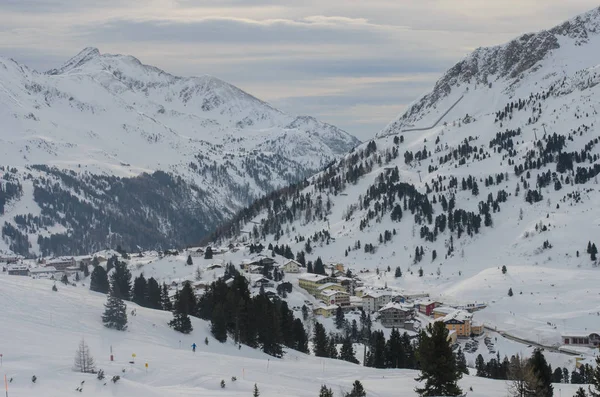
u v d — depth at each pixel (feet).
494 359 646.74
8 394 321.73
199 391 368.07
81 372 371.15
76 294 617.21
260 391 375.25
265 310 590.55
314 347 652.07
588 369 490.90
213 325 573.74
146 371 397.39
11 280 640.58
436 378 325.01
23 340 435.12
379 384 419.54
